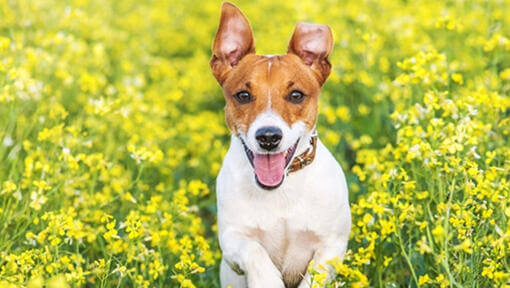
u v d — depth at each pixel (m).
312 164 4.84
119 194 6.03
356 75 8.33
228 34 5.05
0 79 6.40
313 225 4.85
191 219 5.90
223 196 4.91
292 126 4.65
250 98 4.73
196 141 7.50
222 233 4.94
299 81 4.75
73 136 6.29
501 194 4.80
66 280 4.67
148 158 6.18
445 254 4.39
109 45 10.10
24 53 7.56
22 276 4.62
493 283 4.59
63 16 9.01
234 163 4.89
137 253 5.05
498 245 4.43
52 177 5.86
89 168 6.45
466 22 8.34
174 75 9.30
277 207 4.84
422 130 5.43
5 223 5.38
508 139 6.03
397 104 6.93
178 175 7.42
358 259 4.74
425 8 9.61
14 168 5.98
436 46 8.50
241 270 4.75
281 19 10.81
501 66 7.76
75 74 8.26
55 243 4.77
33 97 6.90
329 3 10.03
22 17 8.95
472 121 5.48
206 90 9.34
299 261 5.05
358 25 9.44
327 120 7.70
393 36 9.19
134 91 7.64
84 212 5.79
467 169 4.95
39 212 5.68
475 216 4.68
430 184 5.15
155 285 5.32
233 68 5.02
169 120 8.40
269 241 4.93
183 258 4.88
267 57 4.91
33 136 6.96
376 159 5.75
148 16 11.09
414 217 4.85
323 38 5.00
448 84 6.51
